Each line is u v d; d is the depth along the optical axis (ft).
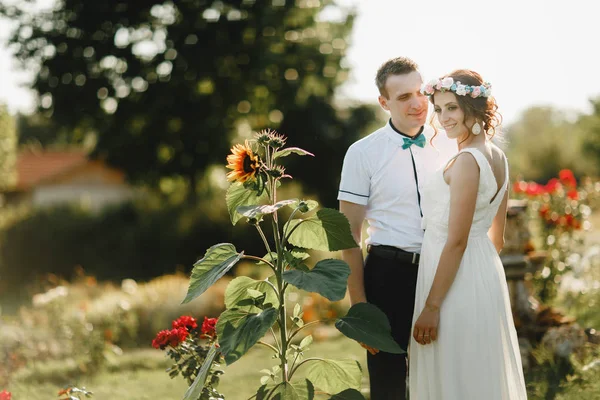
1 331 28.04
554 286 26.86
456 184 11.46
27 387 22.61
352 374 12.21
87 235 68.13
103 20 69.92
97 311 31.37
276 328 30.71
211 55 68.95
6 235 67.62
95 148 74.08
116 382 22.36
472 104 11.67
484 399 11.57
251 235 55.88
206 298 35.91
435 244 11.94
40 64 69.67
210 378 14.03
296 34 72.38
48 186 115.96
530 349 19.39
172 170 73.51
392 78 12.61
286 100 73.26
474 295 11.59
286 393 11.20
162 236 65.00
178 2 69.97
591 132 107.45
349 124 99.14
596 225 64.75
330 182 98.53
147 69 70.13
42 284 58.59
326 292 10.20
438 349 11.77
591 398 16.05
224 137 73.31
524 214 20.59
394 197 12.89
